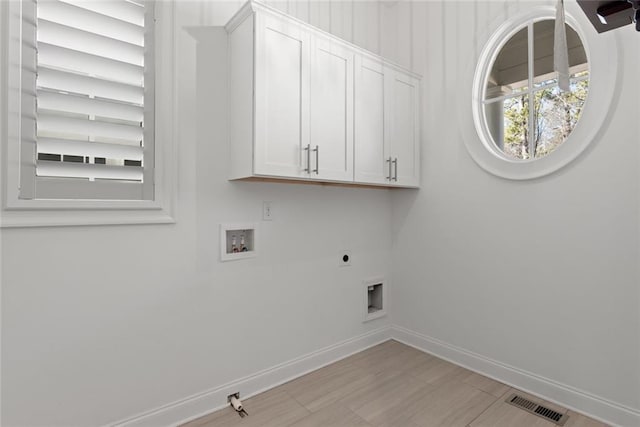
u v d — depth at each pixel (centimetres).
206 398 187
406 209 279
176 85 177
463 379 223
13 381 137
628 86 171
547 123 215
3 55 135
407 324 279
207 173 187
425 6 265
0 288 135
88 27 155
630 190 170
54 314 146
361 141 219
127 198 166
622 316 173
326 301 244
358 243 265
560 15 111
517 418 182
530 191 207
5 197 135
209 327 189
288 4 225
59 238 146
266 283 212
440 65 255
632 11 88
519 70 228
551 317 199
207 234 188
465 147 239
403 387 212
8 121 136
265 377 211
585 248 185
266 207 212
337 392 207
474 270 235
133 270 165
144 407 168
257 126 170
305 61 190
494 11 225
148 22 172
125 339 163
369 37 273
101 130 157
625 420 172
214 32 190
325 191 244
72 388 150
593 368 183
